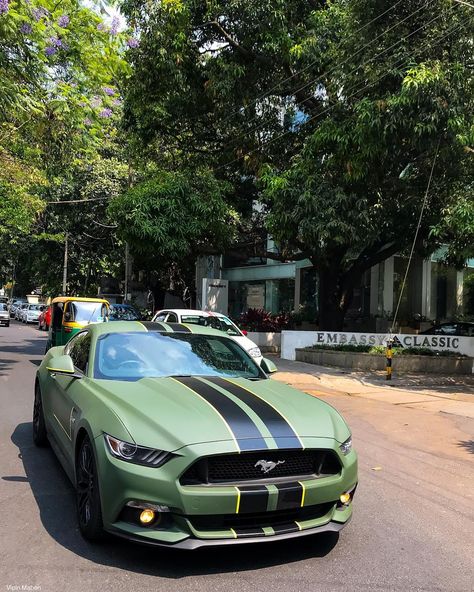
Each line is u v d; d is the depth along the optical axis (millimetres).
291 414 3975
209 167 19641
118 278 37781
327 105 15789
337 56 14406
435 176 14555
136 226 17000
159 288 30125
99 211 30484
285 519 3598
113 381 4520
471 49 12453
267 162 17219
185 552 3805
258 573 3549
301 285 25531
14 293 72375
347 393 12008
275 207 14984
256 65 16297
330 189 14227
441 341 16797
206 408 3848
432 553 4008
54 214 32156
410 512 4883
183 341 5344
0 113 10461
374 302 23062
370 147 12781
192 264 24016
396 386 13180
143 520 3402
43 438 6375
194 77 16953
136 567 3562
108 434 3688
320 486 3645
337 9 15180
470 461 6684
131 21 15719
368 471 6129
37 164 16219
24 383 11555
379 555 3928
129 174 26328
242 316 23625
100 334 5246
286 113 17266
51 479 5324
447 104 11914
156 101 17469
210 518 3391
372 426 8539
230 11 15125
